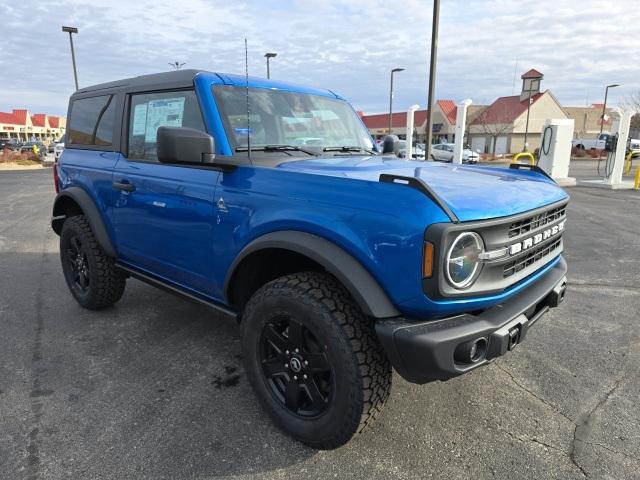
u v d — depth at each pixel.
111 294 4.18
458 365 2.12
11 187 16.22
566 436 2.64
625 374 3.31
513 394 3.06
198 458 2.43
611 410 2.89
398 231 2.05
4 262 6.15
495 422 2.77
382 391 2.28
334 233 2.21
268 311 2.50
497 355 2.24
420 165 3.09
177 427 2.67
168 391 3.04
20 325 4.05
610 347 3.72
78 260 4.33
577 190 14.89
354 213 2.18
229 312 2.95
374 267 2.12
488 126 49.69
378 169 2.69
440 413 2.85
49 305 4.54
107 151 3.91
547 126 15.88
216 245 2.81
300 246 2.30
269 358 2.63
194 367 3.36
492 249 2.21
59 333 3.90
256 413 2.82
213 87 3.07
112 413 2.80
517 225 2.36
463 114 14.05
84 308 4.44
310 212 2.32
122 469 2.34
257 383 2.65
